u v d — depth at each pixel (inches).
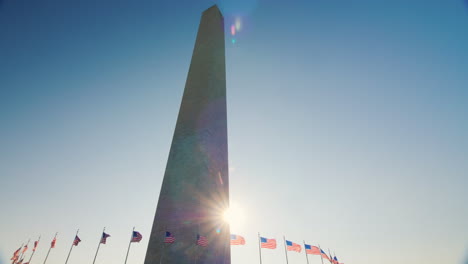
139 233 903.7
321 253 1341.0
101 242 1028.5
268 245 1116.5
